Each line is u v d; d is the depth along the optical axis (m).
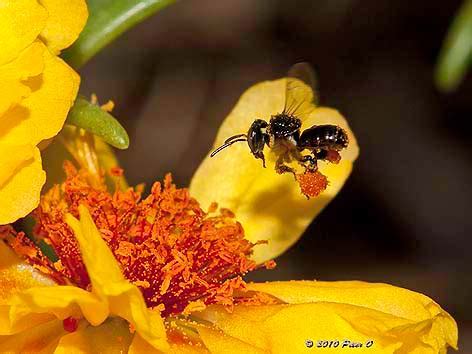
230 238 0.06
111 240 0.06
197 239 0.06
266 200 0.07
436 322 0.06
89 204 0.06
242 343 0.06
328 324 0.06
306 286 0.06
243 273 0.06
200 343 0.06
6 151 0.05
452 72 0.07
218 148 0.07
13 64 0.05
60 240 0.06
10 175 0.05
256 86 0.07
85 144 0.06
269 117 0.07
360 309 0.06
